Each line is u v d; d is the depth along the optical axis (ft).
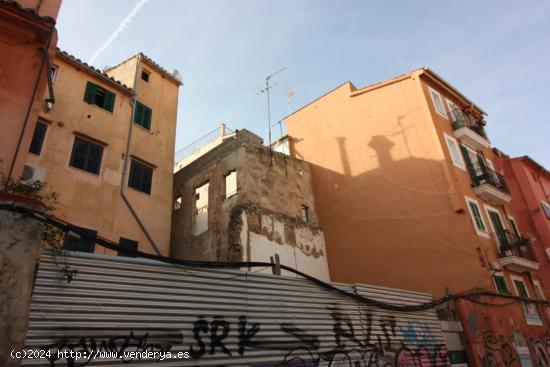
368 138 64.54
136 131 54.90
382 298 33.91
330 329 27.78
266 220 54.60
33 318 15.80
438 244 51.13
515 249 55.36
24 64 23.47
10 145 20.94
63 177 43.73
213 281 22.85
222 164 61.00
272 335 24.04
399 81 64.18
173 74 66.69
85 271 18.15
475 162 62.54
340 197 64.44
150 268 20.42
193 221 61.52
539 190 82.94
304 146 74.54
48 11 26.63
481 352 38.68
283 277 26.86
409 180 57.16
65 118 46.50
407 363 32.07
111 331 17.61
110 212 46.88
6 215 14.67
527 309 51.08
